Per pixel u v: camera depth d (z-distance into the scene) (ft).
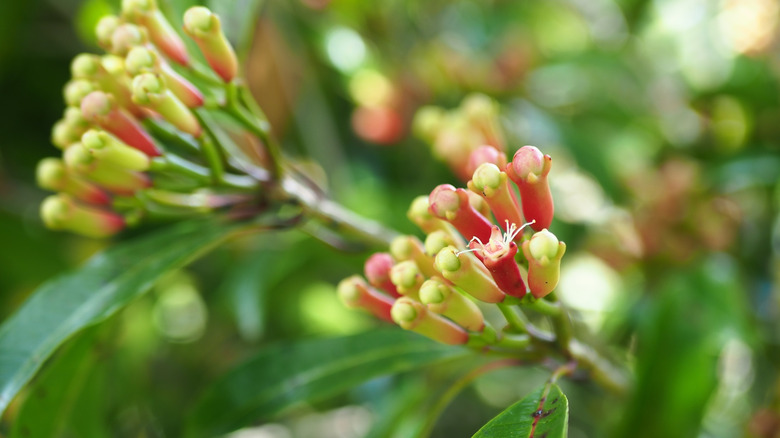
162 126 1.45
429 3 2.32
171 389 2.22
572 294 1.96
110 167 1.43
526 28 2.43
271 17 1.87
